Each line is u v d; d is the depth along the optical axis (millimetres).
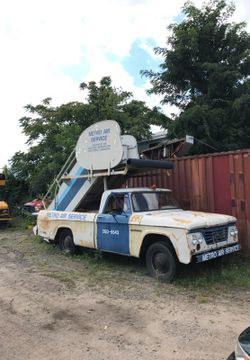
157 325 5469
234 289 7012
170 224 7250
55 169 18734
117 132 9023
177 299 6555
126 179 10820
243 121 16891
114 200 8742
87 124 20953
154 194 8836
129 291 7086
